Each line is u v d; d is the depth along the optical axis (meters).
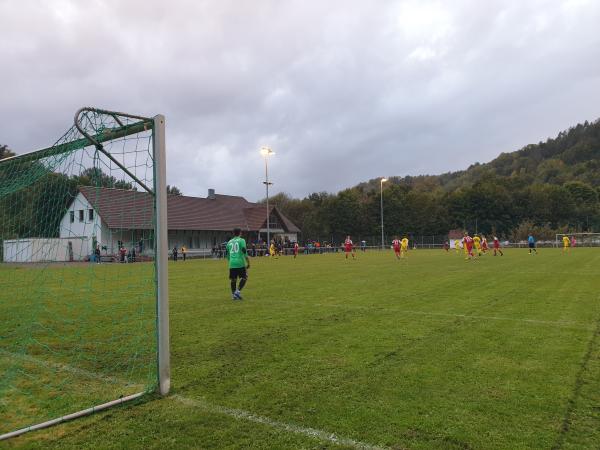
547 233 64.38
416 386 4.34
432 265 21.75
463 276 15.49
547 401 3.92
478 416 3.62
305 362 5.19
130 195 6.29
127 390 4.45
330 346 5.91
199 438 3.33
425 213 75.19
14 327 7.86
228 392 4.27
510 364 5.01
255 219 54.16
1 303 10.80
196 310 8.99
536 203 77.56
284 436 3.33
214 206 51.53
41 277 14.98
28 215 7.67
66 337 6.94
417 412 3.71
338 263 25.44
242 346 5.98
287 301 10.09
